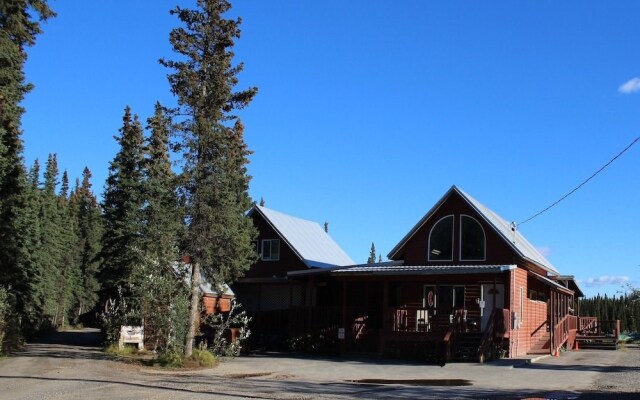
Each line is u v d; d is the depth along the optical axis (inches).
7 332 1104.8
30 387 642.2
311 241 1669.5
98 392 605.9
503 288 1163.9
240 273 1114.7
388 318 1094.4
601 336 1419.8
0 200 1175.0
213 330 1317.7
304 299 1392.7
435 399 574.2
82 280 2942.9
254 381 738.8
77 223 3051.2
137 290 1043.3
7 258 1235.2
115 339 1198.9
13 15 1008.2
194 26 938.7
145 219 1291.8
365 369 901.8
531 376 794.2
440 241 1230.9
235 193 1002.1
